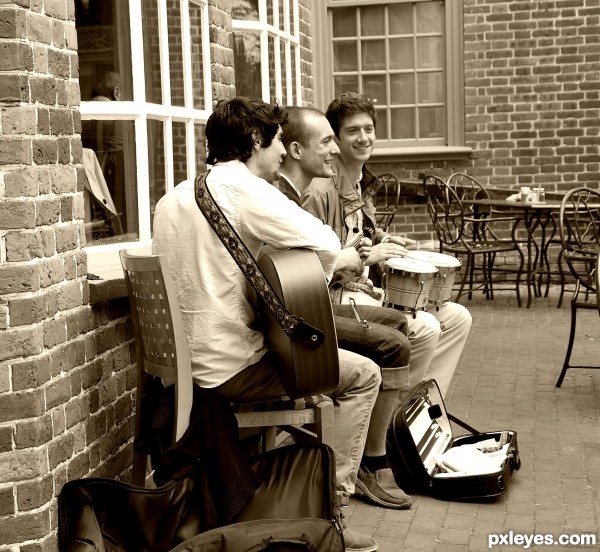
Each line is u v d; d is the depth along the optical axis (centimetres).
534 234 1060
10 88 300
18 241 301
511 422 549
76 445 335
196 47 509
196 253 329
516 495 431
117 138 414
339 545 294
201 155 511
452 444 472
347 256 412
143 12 434
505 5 1067
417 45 1098
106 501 296
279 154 356
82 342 341
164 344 318
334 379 330
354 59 1109
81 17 397
